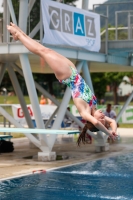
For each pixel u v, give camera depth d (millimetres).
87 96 12109
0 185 17312
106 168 21344
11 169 20984
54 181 18094
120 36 28672
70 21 24156
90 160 24109
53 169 20969
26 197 15312
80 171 20438
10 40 24469
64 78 12344
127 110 52781
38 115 23094
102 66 30891
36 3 23672
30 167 21562
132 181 18203
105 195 15617
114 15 28984
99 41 26625
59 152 27734
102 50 27938
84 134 12117
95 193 15992
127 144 32688
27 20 23547
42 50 12484
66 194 15766
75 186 17125
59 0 26750
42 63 27547
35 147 30016
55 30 23016
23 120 42688
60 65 12328
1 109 24109
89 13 25766
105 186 17172
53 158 23859
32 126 28734
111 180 18344
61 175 19438
